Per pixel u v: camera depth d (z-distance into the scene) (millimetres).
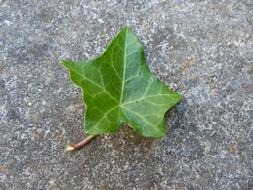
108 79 121
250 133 125
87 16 140
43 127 126
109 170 121
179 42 136
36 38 136
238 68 133
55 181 120
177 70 132
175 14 140
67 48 135
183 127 125
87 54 135
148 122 119
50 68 133
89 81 120
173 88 130
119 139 124
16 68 133
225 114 127
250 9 141
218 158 123
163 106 121
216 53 135
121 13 140
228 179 121
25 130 125
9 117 127
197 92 130
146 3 141
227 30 138
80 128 126
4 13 140
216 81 131
